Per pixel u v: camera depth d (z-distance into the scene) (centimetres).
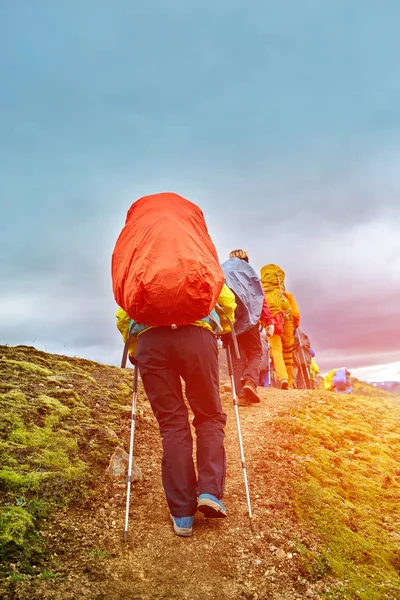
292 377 946
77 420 448
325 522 375
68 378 561
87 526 314
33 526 292
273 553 313
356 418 676
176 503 320
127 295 314
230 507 365
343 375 1141
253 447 491
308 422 595
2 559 259
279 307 881
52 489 335
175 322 320
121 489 369
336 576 313
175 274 305
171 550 304
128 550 298
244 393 641
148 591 265
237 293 582
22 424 400
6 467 339
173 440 329
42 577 255
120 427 475
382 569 344
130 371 704
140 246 322
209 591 272
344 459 525
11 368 532
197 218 348
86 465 378
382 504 448
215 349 346
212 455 333
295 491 404
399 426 679
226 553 307
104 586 261
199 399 341
